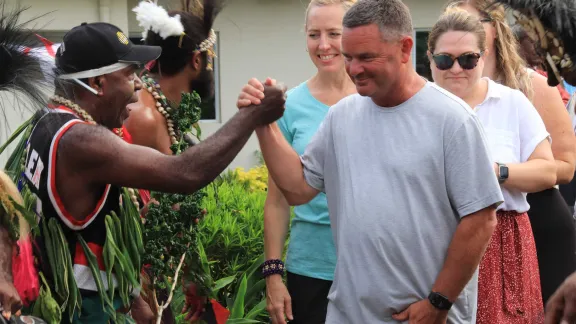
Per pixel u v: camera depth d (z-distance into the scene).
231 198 6.49
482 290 4.24
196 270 4.34
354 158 3.55
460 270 3.42
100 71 3.38
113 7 11.08
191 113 4.04
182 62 4.23
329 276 4.53
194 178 3.28
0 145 3.59
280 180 3.77
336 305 3.65
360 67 3.38
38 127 3.34
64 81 3.35
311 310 4.59
